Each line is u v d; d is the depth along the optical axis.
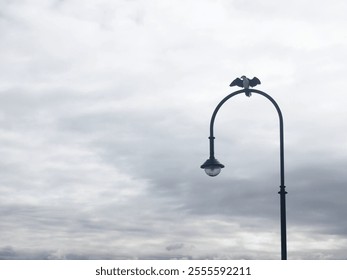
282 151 17.45
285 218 17.02
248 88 18.08
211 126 18.41
